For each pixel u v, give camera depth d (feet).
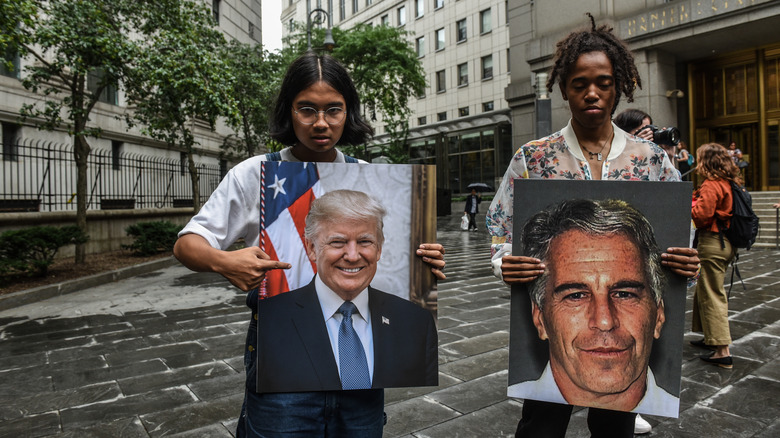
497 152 93.15
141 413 9.45
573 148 5.50
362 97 72.84
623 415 5.32
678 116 53.16
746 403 9.52
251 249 3.95
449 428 8.72
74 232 27.86
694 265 4.75
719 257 11.54
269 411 4.20
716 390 10.16
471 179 98.99
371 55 73.92
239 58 49.11
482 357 12.45
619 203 4.94
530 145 5.70
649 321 4.90
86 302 20.79
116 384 10.99
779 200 40.75
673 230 4.87
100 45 26.55
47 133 38.55
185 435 8.55
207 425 8.93
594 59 5.00
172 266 33.73
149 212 44.83
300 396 4.22
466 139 99.60
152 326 16.37
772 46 46.85
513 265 5.02
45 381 11.19
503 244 5.80
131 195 44.19
